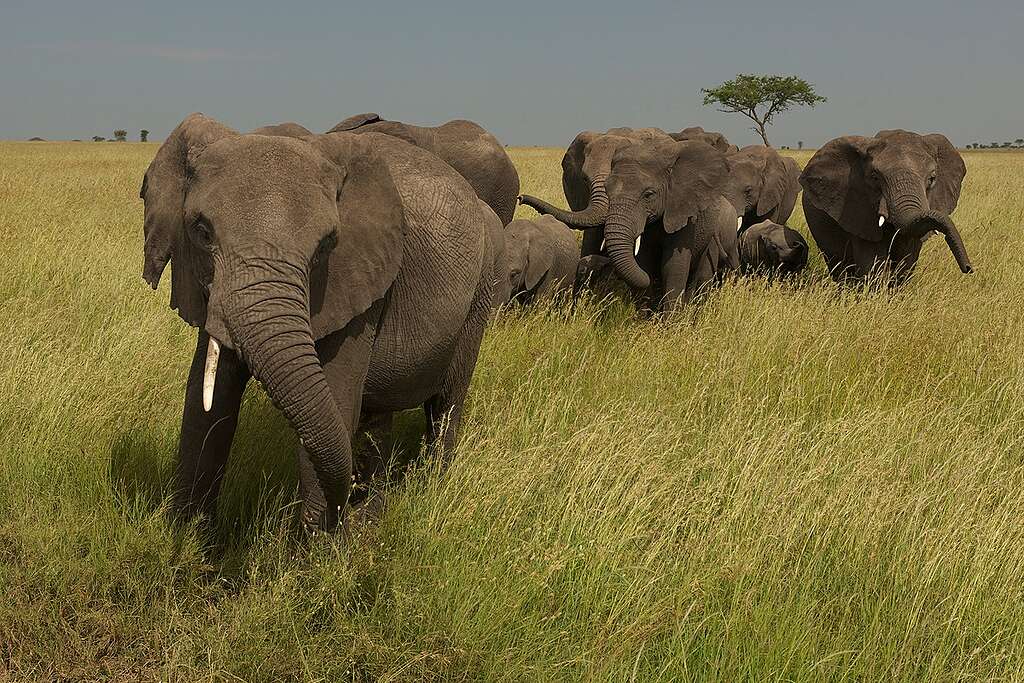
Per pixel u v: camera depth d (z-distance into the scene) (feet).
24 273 37.73
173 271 17.89
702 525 20.36
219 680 16.03
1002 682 16.72
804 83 301.84
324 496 18.40
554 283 44.88
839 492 21.61
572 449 23.30
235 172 16.35
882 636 17.48
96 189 98.84
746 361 32.76
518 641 17.10
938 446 25.54
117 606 18.22
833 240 56.75
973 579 18.57
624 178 44.68
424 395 22.79
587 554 18.70
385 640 16.97
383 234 18.08
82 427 23.40
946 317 38.68
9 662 16.70
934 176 51.39
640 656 16.42
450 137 60.29
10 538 19.43
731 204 56.65
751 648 16.55
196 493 19.80
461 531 19.67
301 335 15.47
